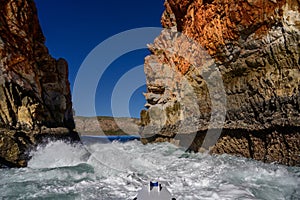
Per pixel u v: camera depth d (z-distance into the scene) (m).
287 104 5.79
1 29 8.24
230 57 8.01
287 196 4.16
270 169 5.68
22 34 9.33
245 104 7.40
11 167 6.71
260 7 6.44
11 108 7.53
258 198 4.08
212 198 3.96
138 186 4.97
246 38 7.16
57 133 9.03
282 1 5.84
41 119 8.92
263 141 6.59
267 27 6.35
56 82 11.35
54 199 4.18
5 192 4.60
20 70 8.60
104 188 4.82
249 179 5.18
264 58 6.55
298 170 5.26
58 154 7.90
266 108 6.51
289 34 5.69
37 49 10.70
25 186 5.00
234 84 7.95
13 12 9.05
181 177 5.64
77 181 5.44
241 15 7.16
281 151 5.91
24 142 7.30
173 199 2.11
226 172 5.85
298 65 5.56
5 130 6.90
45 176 5.87
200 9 9.77
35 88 9.27
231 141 8.04
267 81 6.46
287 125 5.69
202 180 5.29
